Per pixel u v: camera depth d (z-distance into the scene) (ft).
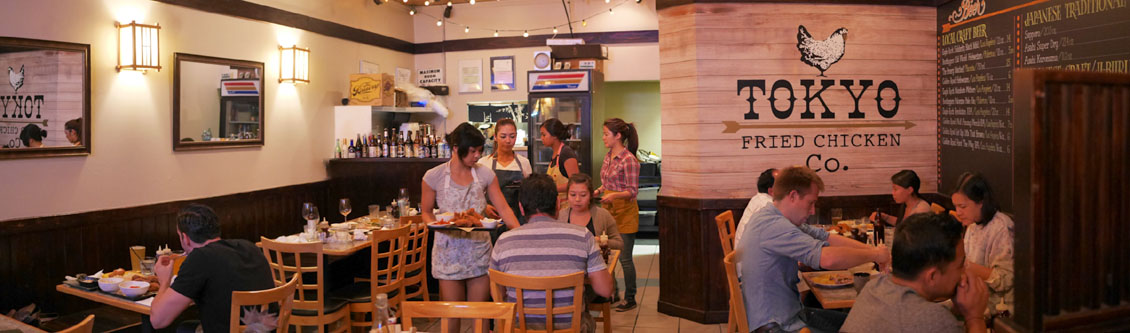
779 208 10.17
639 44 29.53
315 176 25.46
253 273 10.57
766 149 16.66
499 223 13.50
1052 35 12.14
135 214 18.30
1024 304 4.73
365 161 25.90
